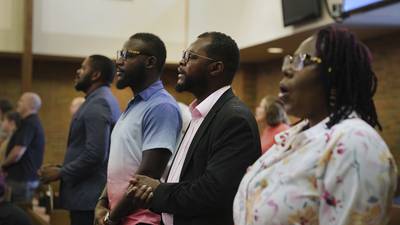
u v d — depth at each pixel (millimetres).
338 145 1213
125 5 7742
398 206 2816
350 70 1299
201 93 2021
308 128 1380
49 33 7430
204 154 1871
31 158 5023
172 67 8453
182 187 1823
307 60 1320
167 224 1952
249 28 6723
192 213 1806
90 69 3074
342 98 1301
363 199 1168
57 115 8273
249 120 1854
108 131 2943
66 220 4258
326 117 1334
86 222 2924
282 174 1292
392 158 1221
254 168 1421
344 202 1184
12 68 8008
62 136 8281
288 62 1367
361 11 4492
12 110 5711
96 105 2957
